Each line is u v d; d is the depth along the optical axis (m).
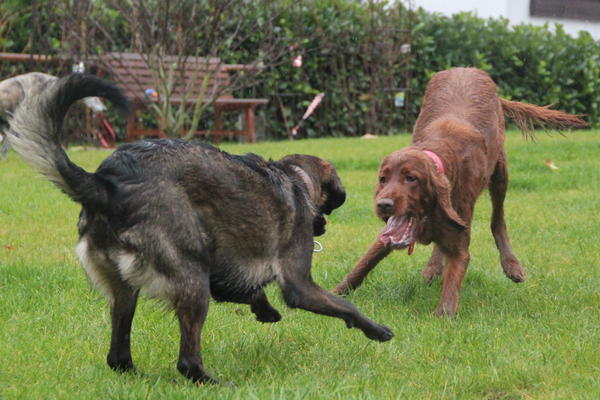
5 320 5.02
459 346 4.70
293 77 18.25
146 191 3.75
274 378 4.15
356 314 4.33
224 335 4.89
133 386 3.86
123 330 4.09
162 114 13.99
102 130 16.59
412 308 5.78
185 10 14.34
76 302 5.45
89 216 3.81
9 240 7.41
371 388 3.93
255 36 17.69
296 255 4.27
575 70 21.25
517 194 10.74
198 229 3.85
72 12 14.95
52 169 3.60
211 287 4.17
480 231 8.50
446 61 19.98
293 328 5.05
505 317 5.45
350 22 18.53
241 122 17.92
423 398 3.82
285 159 4.62
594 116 21.67
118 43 17.11
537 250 7.48
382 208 5.06
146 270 3.75
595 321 5.31
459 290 5.59
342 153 14.02
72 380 4.04
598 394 3.80
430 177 5.23
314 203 4.68
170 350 4.62
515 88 21.02
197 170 3.90
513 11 25.17
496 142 6.57
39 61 15.53
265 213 4.13
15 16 16.22
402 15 19.38
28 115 3.58
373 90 18.83
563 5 26.09
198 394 3.70
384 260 7.13
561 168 12.67
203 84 14.04
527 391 3.96
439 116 6.54
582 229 8.32
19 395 3.75
